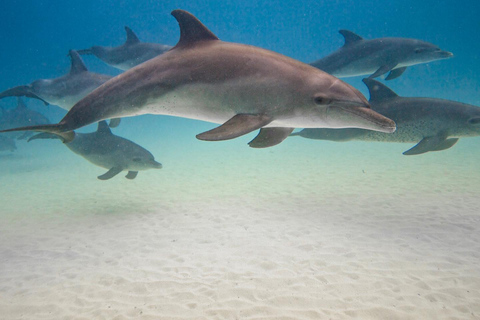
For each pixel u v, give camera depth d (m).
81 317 3.68
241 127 3.10
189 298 3.99
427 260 4.87
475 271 4.47
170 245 5.90
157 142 27.58
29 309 3.90
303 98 3.31
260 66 3.47
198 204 8.73
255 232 6.38
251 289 4.16
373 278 4.38
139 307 3.83
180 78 3.68
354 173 11.84
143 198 9.74
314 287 4.18
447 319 3.47
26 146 26.00
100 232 6.89
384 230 6.24
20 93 9.39
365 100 3.23
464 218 6.69
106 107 4.03
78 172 14.87
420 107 7.81
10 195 10.73
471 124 7.45
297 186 10.29
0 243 6.49
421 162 13.23
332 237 5.96
